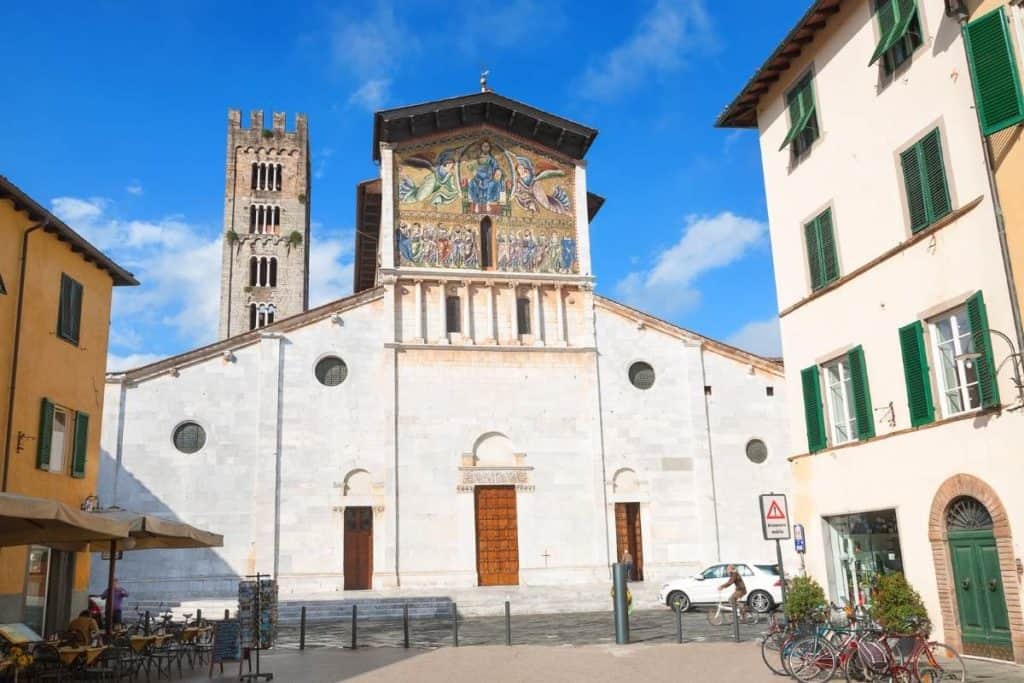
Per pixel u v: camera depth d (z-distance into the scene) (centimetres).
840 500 2330
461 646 2622
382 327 4478
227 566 4047
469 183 4772
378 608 3722
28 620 2597
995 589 1830
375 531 4238
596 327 4712
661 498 4534
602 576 4359
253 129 9288
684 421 4659
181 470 4100
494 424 4466
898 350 2123
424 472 4334
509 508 4412
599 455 4506
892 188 2159
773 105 2725
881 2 2206
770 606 3503
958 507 1942
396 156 4712
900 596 1894
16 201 2491
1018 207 1759
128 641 2109
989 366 1823
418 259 4606
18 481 2500
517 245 4747
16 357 2503
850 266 2317
